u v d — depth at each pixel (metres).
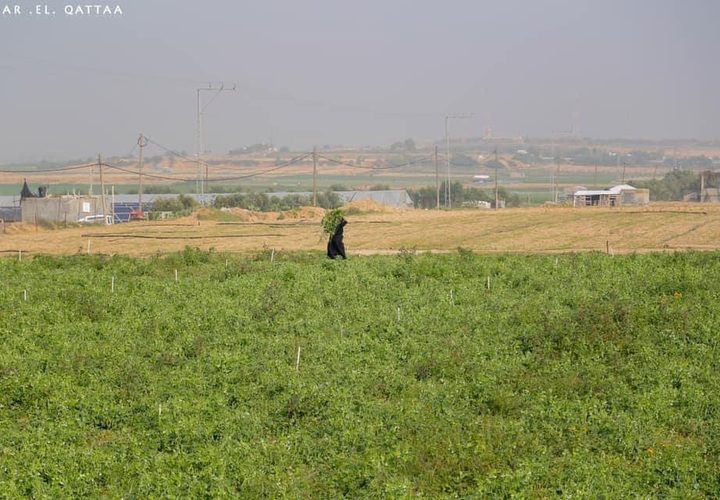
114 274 75.50
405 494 27.47
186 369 43.19
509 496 27.91
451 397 38.22
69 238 133.50
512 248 106.69
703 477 30.12
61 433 34.88
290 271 70.31
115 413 37.28
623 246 105.50
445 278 67.50
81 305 58.31
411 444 32.62
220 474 29.69
